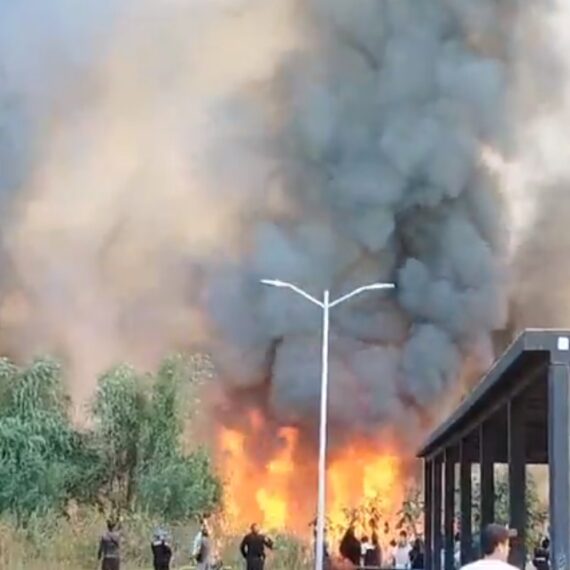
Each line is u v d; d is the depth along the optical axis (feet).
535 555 92.17
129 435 121.39
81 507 118.52
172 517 117.80
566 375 38.47
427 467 113.09
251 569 86.43
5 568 100.78
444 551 94.22
